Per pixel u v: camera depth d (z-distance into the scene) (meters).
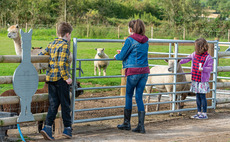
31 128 5.88
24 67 4.52
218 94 9.24
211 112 7.10
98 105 7.90
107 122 6.24
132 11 59.78
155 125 5.88
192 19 42.84
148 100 7.59
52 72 4.55
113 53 19.94
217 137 5.06
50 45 4.65
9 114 4.73
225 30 38.75
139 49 5.04
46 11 44.88
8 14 39.06
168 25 43.47
